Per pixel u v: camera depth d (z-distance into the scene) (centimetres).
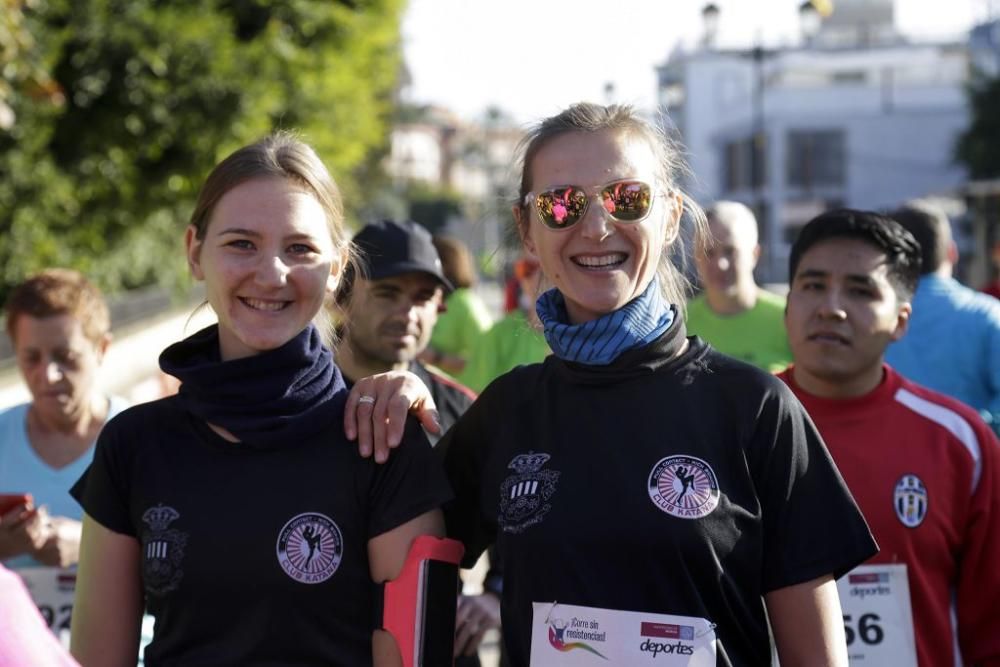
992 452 312
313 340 234
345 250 248
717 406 223
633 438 222
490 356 599
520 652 225
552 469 227
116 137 1534
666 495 217
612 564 217
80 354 353
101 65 1469
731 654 218
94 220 1568
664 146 248
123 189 1592
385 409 232
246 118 1636
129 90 1499
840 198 5047
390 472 228
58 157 1506
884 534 302
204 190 235
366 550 226
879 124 5028
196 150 1638
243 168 231
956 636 309
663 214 241
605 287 229
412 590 222
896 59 5572
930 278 470
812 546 219
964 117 4997
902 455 308
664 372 228
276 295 228
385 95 3216
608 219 229
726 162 5600
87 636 231
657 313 232
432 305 386
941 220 471
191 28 1562
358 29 2052
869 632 298
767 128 5041
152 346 1595
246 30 1828
